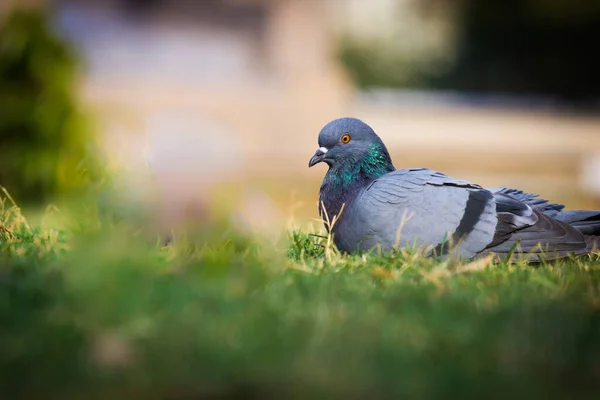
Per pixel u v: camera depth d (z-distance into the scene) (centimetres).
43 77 1728
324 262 798
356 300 630
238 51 3281
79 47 1883
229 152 2945
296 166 2992
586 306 650
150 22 3262
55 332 528
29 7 1775
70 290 591
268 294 638
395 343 536
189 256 773
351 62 5441
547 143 3338
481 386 473
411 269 766
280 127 3073
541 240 882
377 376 481
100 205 1059
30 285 609
